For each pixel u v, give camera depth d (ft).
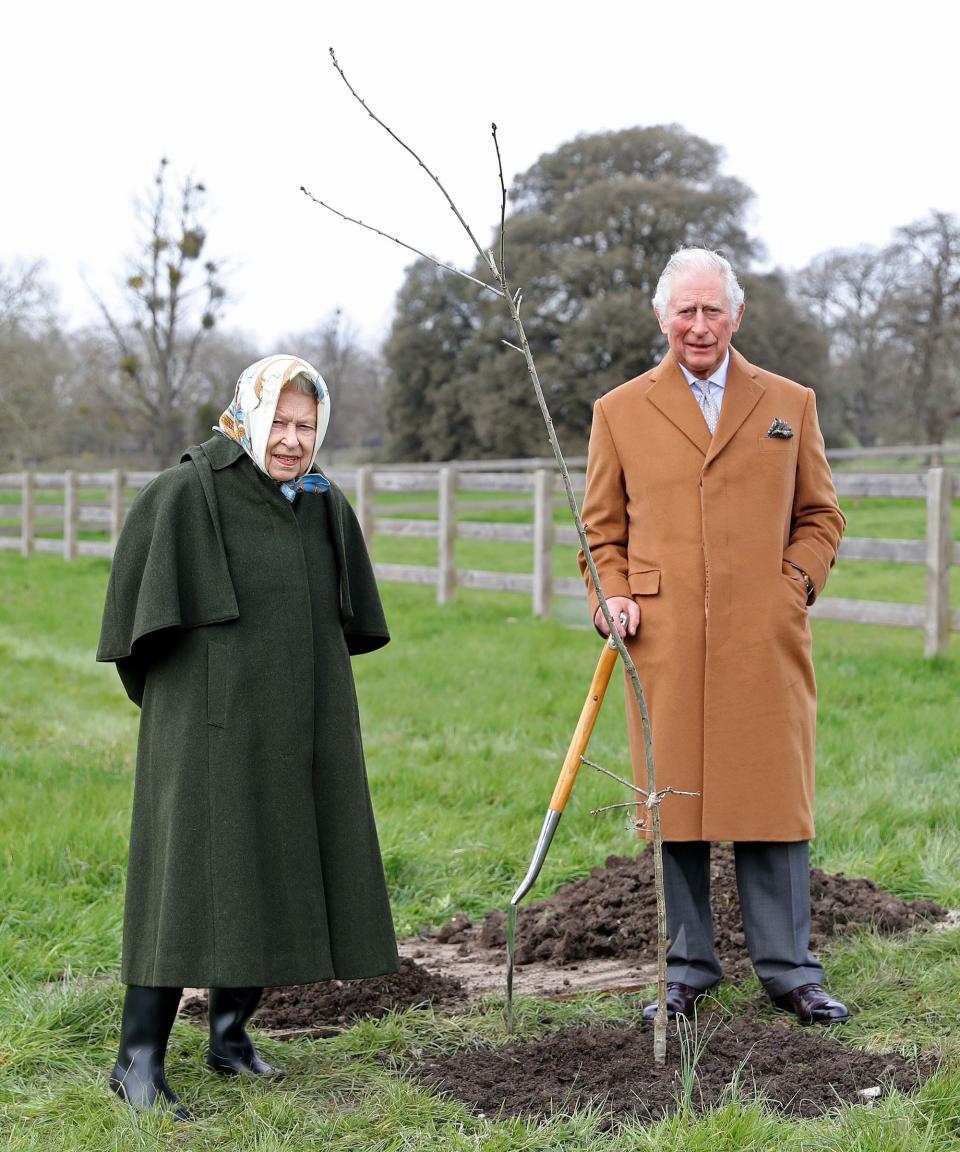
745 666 11.35
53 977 12.83
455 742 23.15
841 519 12.06
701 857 11.75
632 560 11.81
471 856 16.44
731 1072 9.90
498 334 145.59
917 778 19.69
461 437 164.04
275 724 9.91
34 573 57.62
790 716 11.45
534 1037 10.99
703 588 11.47
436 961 13.55
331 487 10.66
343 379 190.08
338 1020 11.86
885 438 159.74
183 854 9.63
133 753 22.97
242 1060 10.46
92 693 29.68
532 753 22.11
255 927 9.61
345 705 10.37
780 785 11.35
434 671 30.45
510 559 61.93
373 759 21.88
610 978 12.64
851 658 31.35
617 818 17.94
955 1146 8.62
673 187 141.59
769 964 11.48
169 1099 9.70
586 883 14.85
